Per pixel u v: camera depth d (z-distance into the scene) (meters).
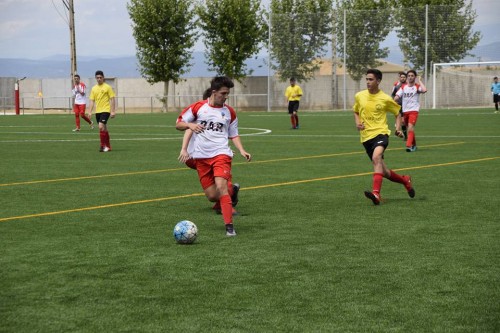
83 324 5.20
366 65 51.25
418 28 49.91
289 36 52.22
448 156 17.83
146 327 5.13
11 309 5.55
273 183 13.04
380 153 10.73
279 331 5.04
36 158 18.20
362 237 8.17
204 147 9.01
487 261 6.97
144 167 15.92
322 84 52.44
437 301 5.70
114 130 30.48
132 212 10.02
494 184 12.59
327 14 51.56
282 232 8.52
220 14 58.03
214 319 5.29
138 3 58.00
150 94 64.12
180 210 10.18
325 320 5.26
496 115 39.56
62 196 11.58
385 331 5.03
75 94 30.52
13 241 8.05
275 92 53.03
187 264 6.93
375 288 6.07
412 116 19.36
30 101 68.44
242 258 7.18
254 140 24.02
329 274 6.54
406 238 8.09
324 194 11.64
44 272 6.64
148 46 57.91
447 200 10.84
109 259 7.15
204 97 9.19
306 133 27.53
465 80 50.44
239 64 58.66
